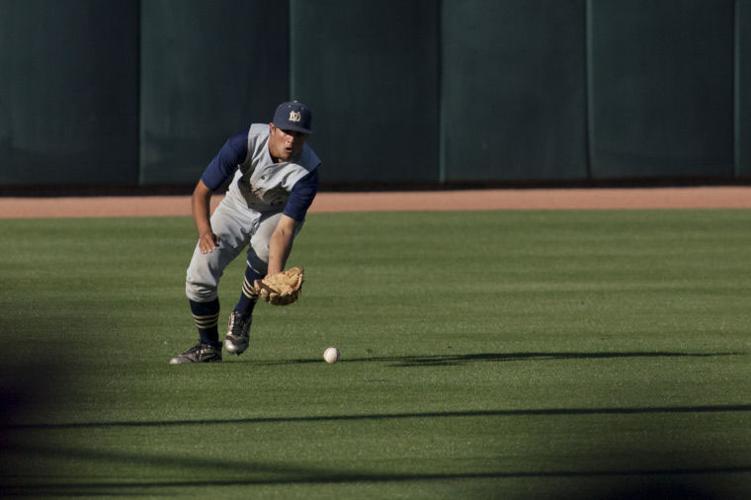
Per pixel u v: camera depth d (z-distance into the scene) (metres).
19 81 78.88
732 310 39.06
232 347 30.55
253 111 80.75
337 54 81.44
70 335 34.06
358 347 32.91
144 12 79.69
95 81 79.38
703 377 29.11
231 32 80.25
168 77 79.94
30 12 78.62
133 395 26.97
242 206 29.64
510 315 38.03
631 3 83.31
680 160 84.50
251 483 20.66
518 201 76.12
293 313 38.22
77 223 64.00
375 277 45.88
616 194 80.06
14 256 51.28
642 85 83.75
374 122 82.12
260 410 25.67
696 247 55.09
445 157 82.94
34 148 79.31
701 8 83.94
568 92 83.25
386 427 24.33
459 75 82.62
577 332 35.22
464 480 20.88
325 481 20.80
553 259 51.16
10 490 20.16
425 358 31.38
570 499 19.91
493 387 27.95
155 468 21.48
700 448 22.86
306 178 28.56
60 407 25.81
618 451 22.64
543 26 82.88
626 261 50.56
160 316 37.31
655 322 36.91
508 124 83.19
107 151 79.81
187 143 80.38
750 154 85.12
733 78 84.62
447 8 82.44
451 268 48.38
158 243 55.72
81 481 20.70
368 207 72.81
